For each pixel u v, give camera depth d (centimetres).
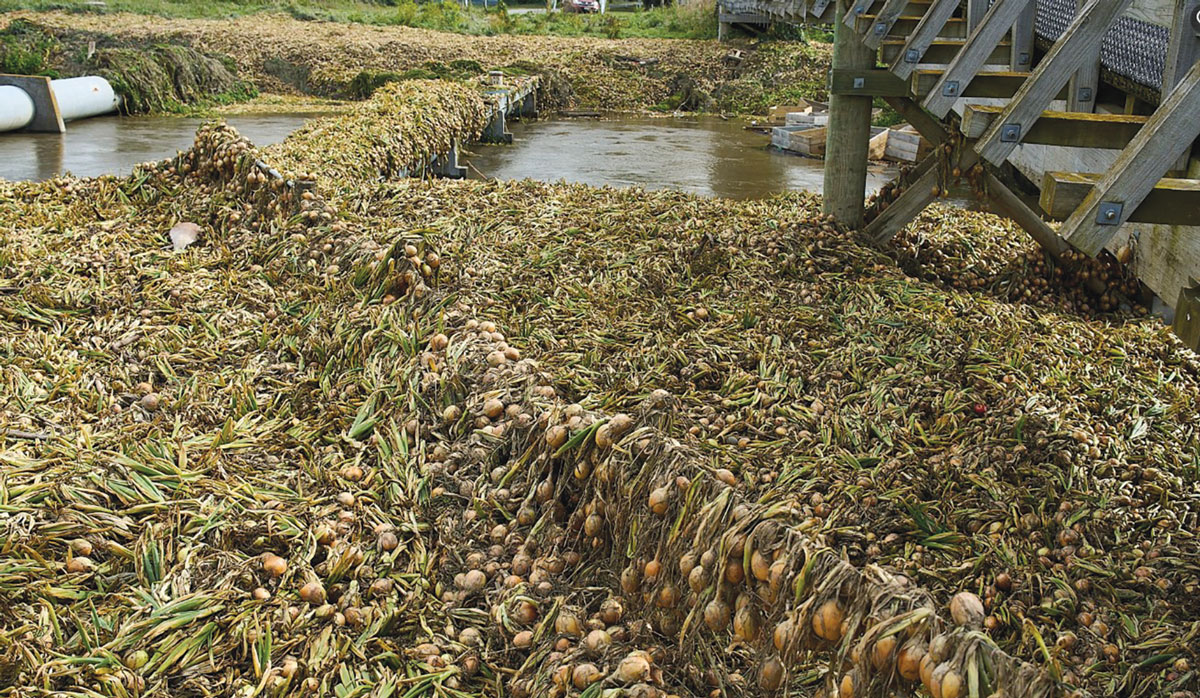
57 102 1662
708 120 2138
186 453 394
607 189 927
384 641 301
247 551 338
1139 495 412
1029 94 373
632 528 300
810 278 670
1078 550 372
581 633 293
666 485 292
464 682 288
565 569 324
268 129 1767
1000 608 337
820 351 545
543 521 338
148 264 648
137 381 489
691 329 579
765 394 494
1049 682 197
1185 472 434
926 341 557
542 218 784
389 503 372
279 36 2448
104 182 806
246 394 459
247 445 412
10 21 2312
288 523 349
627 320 577
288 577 321
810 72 2325
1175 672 309
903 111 734
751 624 258
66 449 385
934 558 367
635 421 335
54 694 263
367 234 642
